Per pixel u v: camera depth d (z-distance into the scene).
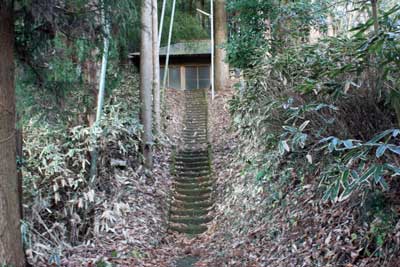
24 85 3.00
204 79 15.69
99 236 5.23
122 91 8.20
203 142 9.61
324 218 3.54
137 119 7.66
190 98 13.52
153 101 8.49
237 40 6.68
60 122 4.14
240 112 6.10
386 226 2.79
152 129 8.15
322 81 3.21
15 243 2.49
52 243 4.67
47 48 2.89
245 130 6.20
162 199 6.80
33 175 4.86
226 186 6.73
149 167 7.50
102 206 5.63
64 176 5.07
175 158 8.50
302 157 4.16
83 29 2.66
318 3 5.48
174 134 10.18
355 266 2.88
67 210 5.10
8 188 2.45
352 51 3.07
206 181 7.55
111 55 3.34
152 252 5.19
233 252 4.58
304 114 3.27
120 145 6.43
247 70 5.89
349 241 3.11
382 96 2.81
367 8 3.33
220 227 5.77
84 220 5.28
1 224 2.41
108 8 2.66
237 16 7.12
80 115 5.28
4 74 2.41
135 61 11.45
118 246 5.08
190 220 6.39
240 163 6.70
